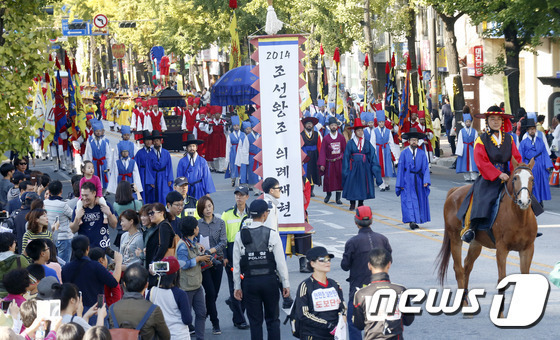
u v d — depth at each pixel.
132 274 9.75
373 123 34.94
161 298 11.07
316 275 10.36
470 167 32.81
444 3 36.88
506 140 14.63
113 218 15.92
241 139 32.09
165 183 27.08
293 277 18.19
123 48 101.88
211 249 13.81
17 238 16.02
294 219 16.77
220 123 40.00
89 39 123.12
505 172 14.66
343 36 52.69
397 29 48.50
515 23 35.62
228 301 14.76
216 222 14.13
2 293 10.98
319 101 40.16
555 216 24.89
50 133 29.92
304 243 17.80
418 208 23.36
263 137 16.66
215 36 71.56
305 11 52.50
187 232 13.02
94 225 15.91
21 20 13.84
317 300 10.23
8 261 11.77
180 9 70.81
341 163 28.56
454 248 15.23
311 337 10.30
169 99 46.12
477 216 14.35
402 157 23.36
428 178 23.34
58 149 39.53
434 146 39.47
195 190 24.39
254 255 12.16
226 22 67.75
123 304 9.64
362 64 79.06
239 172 33.66
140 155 27.00
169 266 11.09
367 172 26.77
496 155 14.55
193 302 13.23
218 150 39.97
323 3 51.22
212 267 14.20
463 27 58.69
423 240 21.73
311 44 55.81
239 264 12.31
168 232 12.90
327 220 25.55
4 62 13.34
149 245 13.17
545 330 13.33
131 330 9.18
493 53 53.75
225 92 37.28
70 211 16.48
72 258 11.81
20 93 13.45
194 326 13.99
